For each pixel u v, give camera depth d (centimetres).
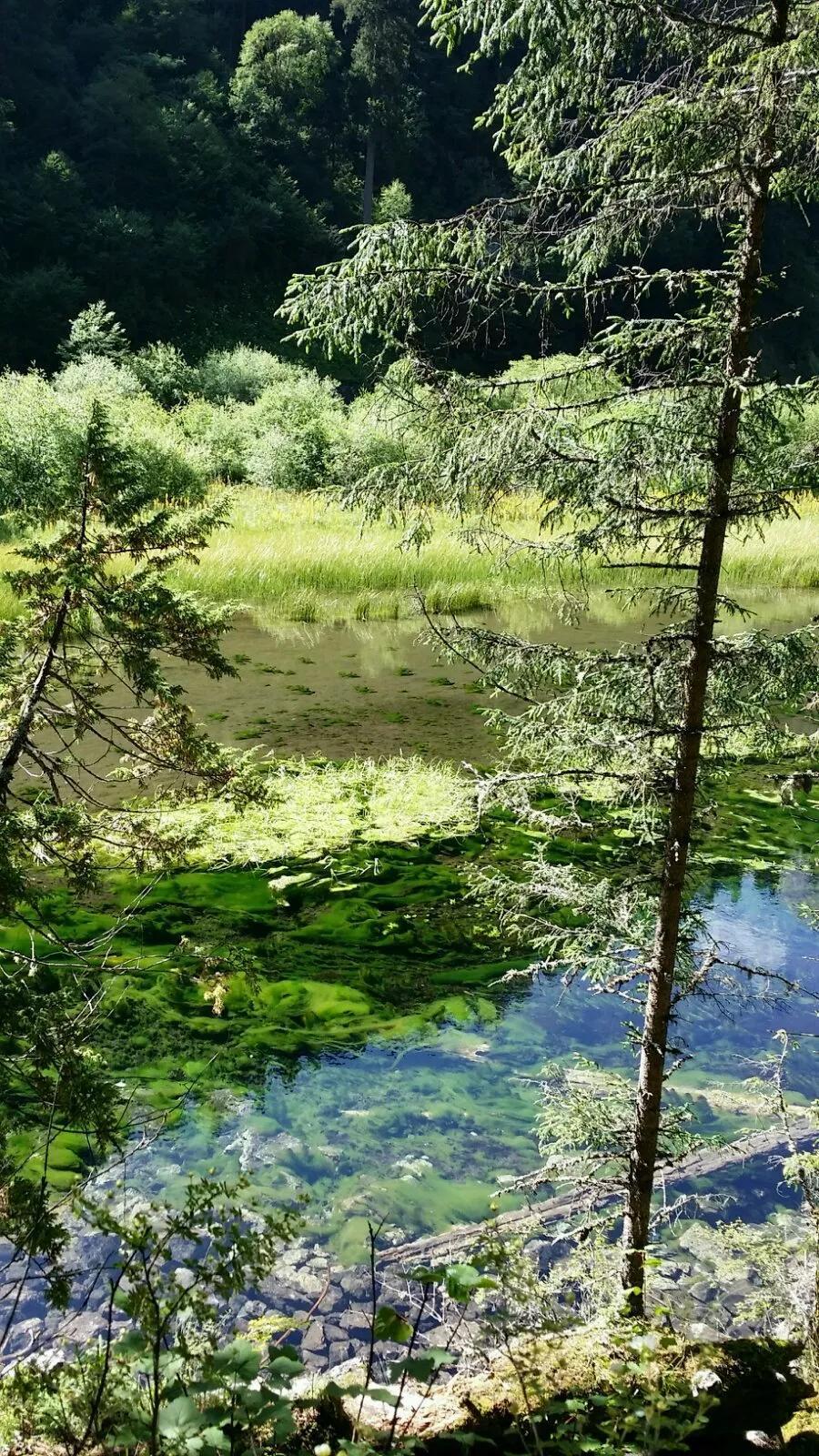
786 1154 418
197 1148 393
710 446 287
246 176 5750
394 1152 402
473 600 1617
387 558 1695
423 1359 169
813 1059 486
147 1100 416
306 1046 467
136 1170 377
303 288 301
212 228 5406
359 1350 302
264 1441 189
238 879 618
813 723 867
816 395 279
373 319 304
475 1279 176
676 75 293
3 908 257
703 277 287
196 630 285
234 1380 166
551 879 346
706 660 304
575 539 302
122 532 279
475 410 303
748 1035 505
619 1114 344
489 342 319
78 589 265
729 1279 351
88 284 4803
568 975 337
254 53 6419
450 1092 443
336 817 723
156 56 6188
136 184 5409
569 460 289
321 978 521
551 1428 202
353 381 4872
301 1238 351
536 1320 288
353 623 1477
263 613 1505
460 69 317
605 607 1614
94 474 273
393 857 668
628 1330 219
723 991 536
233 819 702
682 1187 398
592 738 308
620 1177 343
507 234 299
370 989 516
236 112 6131
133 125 5400
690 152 284
